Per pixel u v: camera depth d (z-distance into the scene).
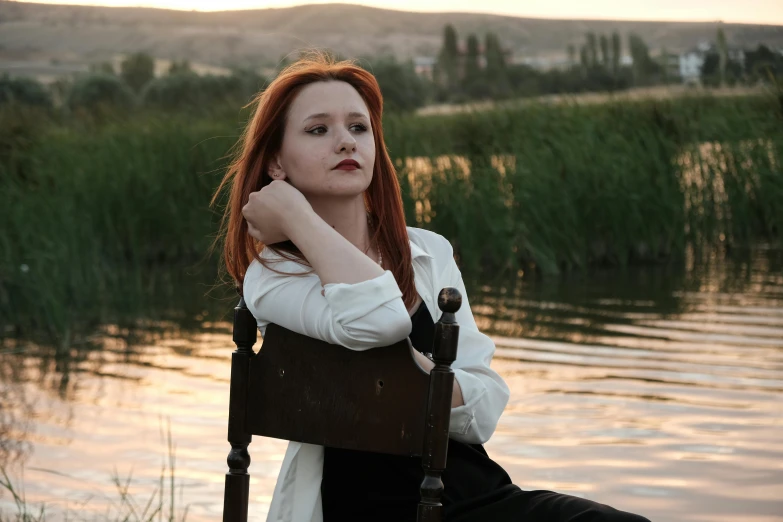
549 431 4.91
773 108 12.92
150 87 24.41
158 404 5.62
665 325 7.32
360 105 2.22
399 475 2.15
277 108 2.23
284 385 2.07
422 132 12.51
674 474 4.31
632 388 5.65
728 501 4.00
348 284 1.98
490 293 8.92
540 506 2.02
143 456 4.71
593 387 5.68
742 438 4.77
